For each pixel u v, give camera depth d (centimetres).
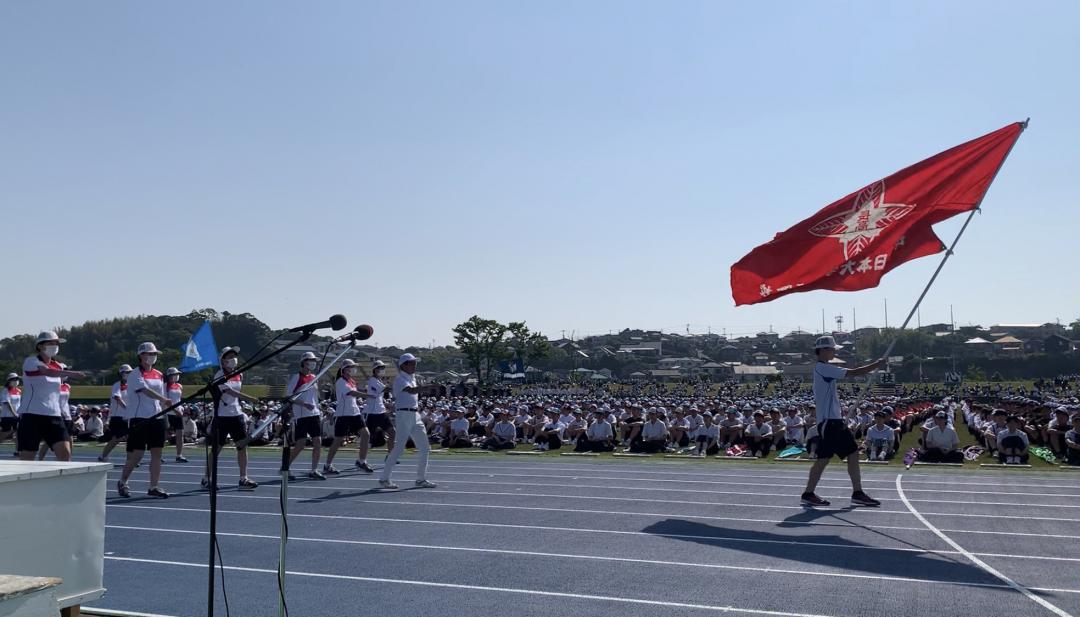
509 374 8450
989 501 1247
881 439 2120
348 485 1484
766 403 4816
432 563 827
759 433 2306
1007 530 991
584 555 860
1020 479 1576
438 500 1276
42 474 490
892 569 786
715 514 1123
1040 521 1057
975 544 905
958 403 6038
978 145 1097
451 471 1756
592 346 18862
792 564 811
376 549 897
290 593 714
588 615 644
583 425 2697
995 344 14025
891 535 960
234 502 1259
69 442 1216
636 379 13012
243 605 679
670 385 11250
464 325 8281
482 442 2655
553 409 2956
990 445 2211
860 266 1116
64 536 506
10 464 517
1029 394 6919
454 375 8531
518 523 1057
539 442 2556
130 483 1526
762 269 1162
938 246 1091
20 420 1177
